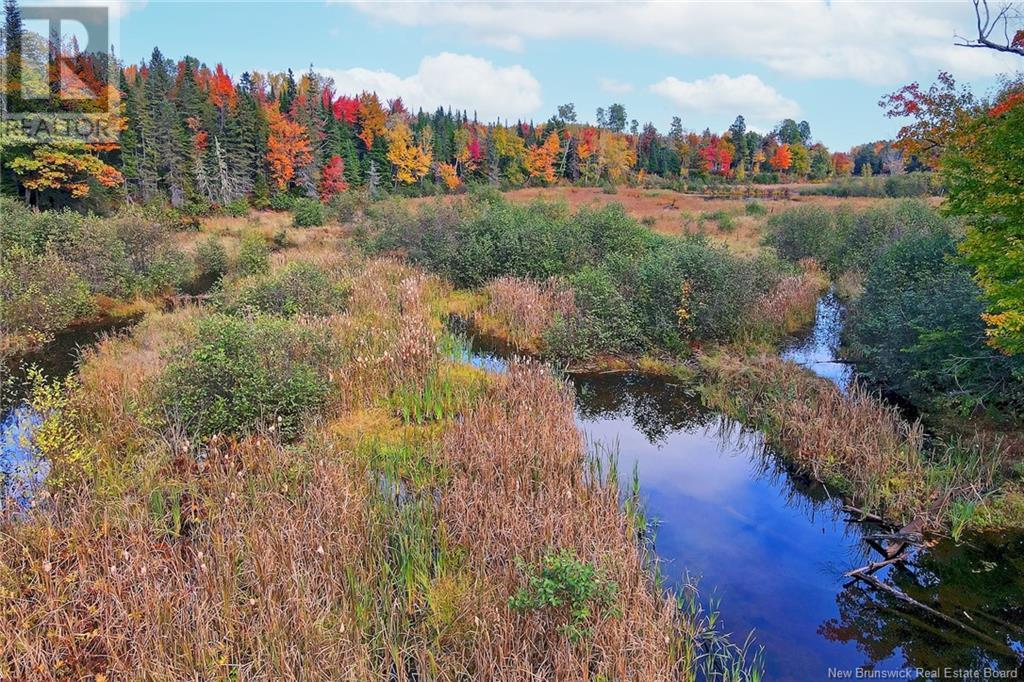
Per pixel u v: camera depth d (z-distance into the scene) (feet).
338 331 44.78
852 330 52.31
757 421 38.01
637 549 24.90
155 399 33.71
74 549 21.91
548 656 18.24
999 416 33.96
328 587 20.38
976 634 21.49
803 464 32.71
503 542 23.18
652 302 52.13
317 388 35.27
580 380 47.14
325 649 17.89
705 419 40.81
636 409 42.57
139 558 20.81
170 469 28.25
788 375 41.86
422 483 28.91
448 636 19.56
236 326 34.94
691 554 26.00
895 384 40.40
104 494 25.52
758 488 31.78
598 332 50.06
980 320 34.32
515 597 19.45
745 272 53.47
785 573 24.97
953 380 36.37
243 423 32.50
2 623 18.17
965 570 24.73
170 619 18.81
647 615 20.06
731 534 27.58
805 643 21.18
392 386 39.60
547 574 19.65
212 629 18.49
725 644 20.94
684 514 29.14
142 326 51.96
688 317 50.96
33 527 23.03
